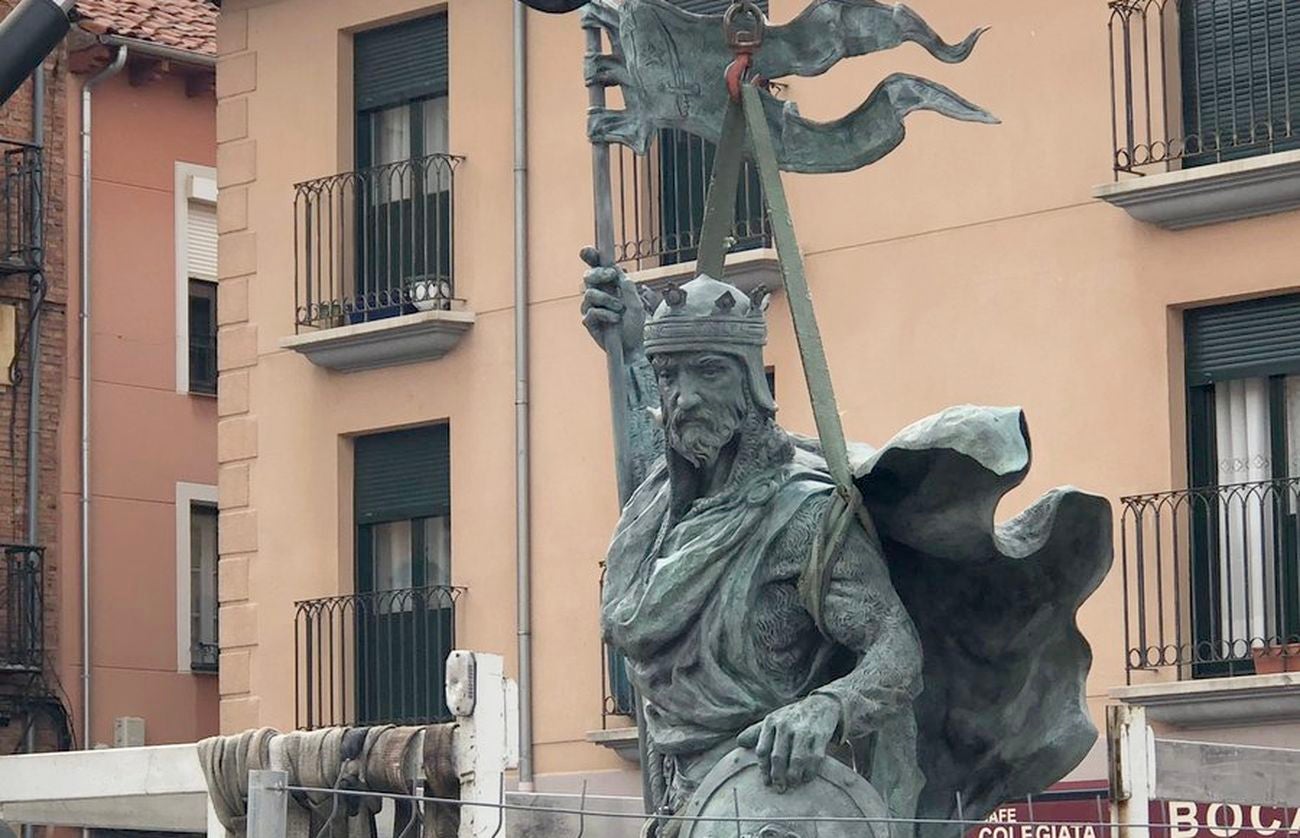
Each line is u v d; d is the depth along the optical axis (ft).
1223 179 85.05
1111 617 86.63
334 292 107.45
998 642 26.53
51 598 121.39
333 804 34.35
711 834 24.63
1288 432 86.12
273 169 109.70
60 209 123.65
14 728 119.34
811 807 24.57
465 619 102.47
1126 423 87.81
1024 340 89.76
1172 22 88.48
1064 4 89.66
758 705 25.58
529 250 102.06
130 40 123.95
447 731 34.32
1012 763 26.86
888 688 25.09
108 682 122.72
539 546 100.63
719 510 25.85
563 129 101.76
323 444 107.04
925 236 91.86
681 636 25.81
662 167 97.86
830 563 25.39
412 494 105.19
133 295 125.80
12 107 122.52
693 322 25.50
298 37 109.50
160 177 127.03
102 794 37.81
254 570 108.58
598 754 97.35
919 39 27.63
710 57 28.09
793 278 26.05
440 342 102.94
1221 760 39.27
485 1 104.27
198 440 127.24
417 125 107.14
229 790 35.76
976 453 24.88
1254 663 84.99
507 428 101.86
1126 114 87.86
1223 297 86.12
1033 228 89.86
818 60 27.76
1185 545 86.33
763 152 26.86
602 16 28.60
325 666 106.01
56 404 122.72
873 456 25.46
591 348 100.07
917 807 26.55
